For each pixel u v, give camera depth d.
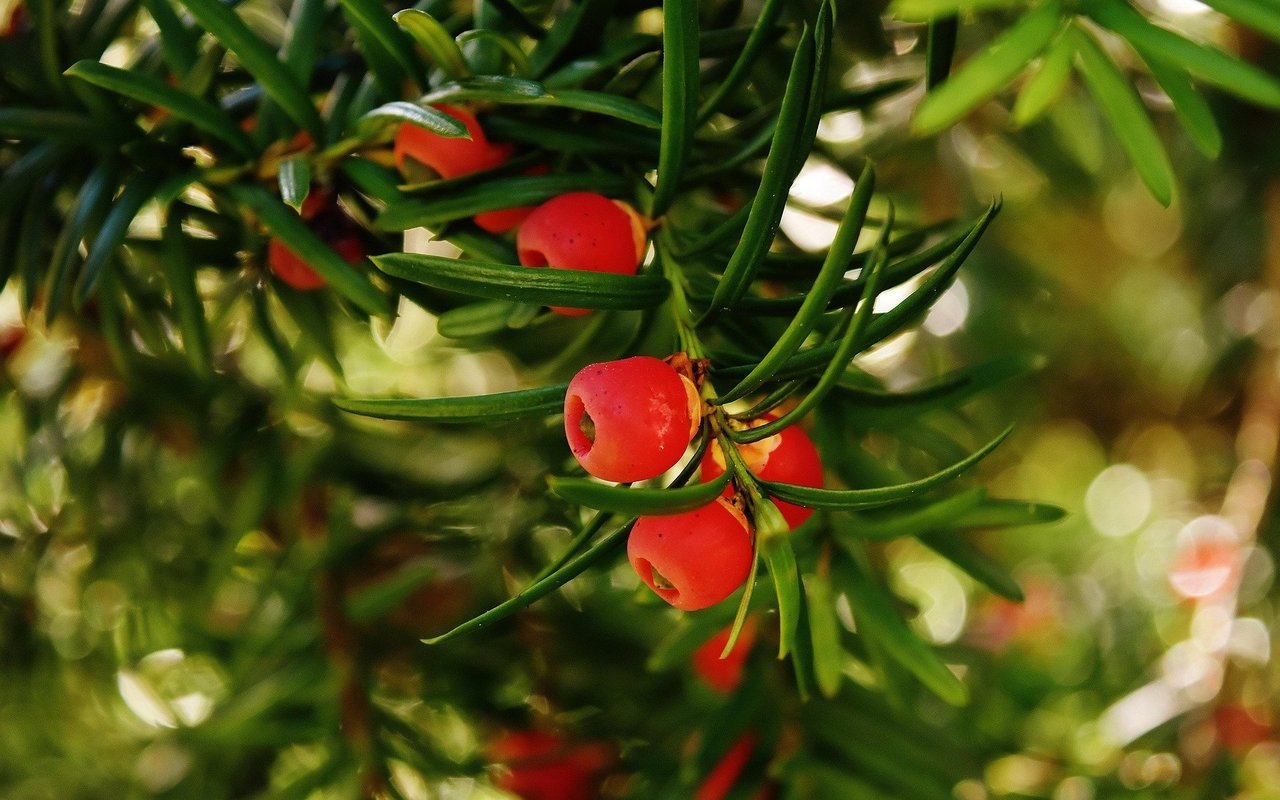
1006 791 0.32
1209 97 0.38
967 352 0.51
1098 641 0.46
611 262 0.22
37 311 0.27
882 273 0.20
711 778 0.27
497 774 0.29
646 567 0.21
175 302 0.26
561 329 0.30
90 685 0.33
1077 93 0.42
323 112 0.25
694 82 0.21
